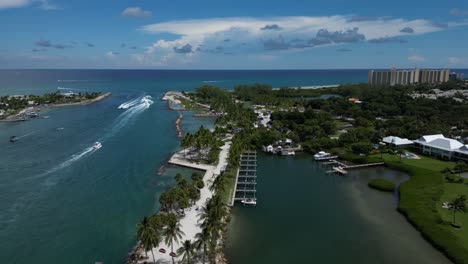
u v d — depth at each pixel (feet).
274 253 299.38
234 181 457.68
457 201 341.41
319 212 378.32
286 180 479.00
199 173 489.26
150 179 465.47
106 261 286.05
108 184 447.42
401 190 423.64
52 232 331.16
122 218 357.41
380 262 288.30
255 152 608.60
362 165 534.78
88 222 349.20
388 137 626.64
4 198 403.75
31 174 481.46
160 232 300.61
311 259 291.79
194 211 359.25
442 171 487.61
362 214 373.81
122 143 654.94
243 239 321.11
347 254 299.38
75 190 427.74
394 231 337.93
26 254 295.89
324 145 613.52
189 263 271.90
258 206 392.68
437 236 313.53
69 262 285.02
